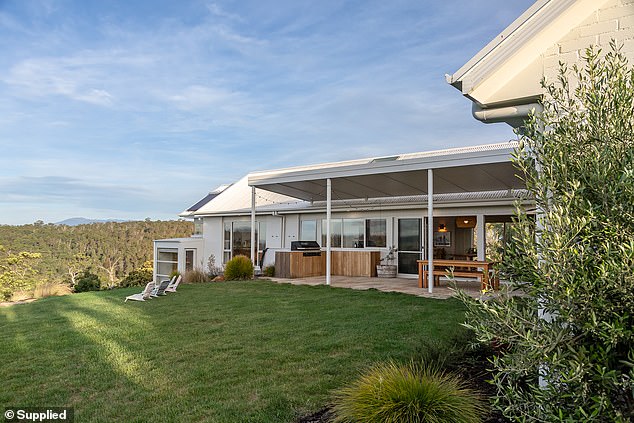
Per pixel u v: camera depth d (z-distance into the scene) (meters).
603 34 3.68
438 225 16.20
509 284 2.97
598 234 2.61
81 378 5.21
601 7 3.71
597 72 3.01
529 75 3.99
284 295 11.32
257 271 16.30
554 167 2.86
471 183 12.92
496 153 9.93
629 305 2.45
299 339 6.74
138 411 4.25
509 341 2.77
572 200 2.65
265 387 4.76
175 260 21.67
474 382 4.54
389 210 16.38
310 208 18.06
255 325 7.80
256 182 14.78
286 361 5.67
